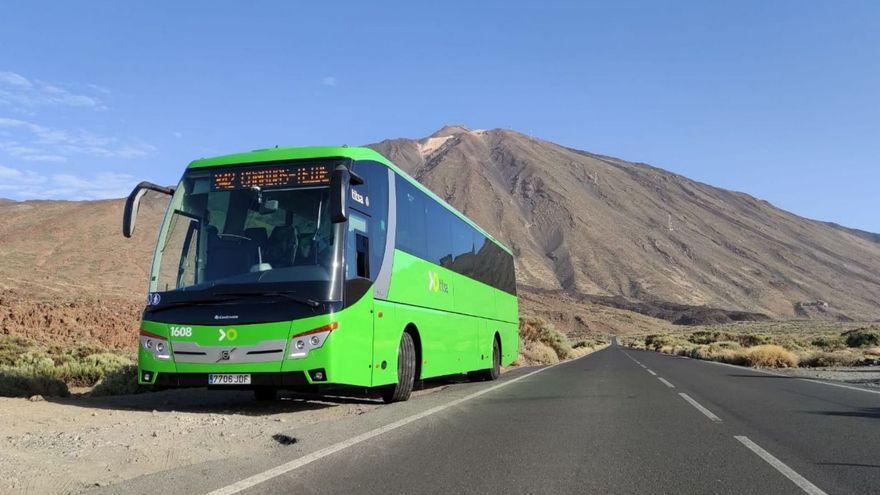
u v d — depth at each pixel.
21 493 5.45
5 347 21.95
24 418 9.05
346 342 9.77
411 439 8.35
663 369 25.69
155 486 5.80
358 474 6.39
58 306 35.09
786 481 6.24
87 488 5.74
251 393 14.61
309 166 10.35
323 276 9.70
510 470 6.64
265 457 7.07
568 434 8.84
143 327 10.01
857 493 5.81
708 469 6.73
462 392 14.90
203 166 10.74
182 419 9.50
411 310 12.42
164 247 10.27
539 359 39.09
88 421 9.20
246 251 10.01
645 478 6.34
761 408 11.84
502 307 20.56
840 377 20.91
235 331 9.52
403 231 12.29
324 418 10.34
